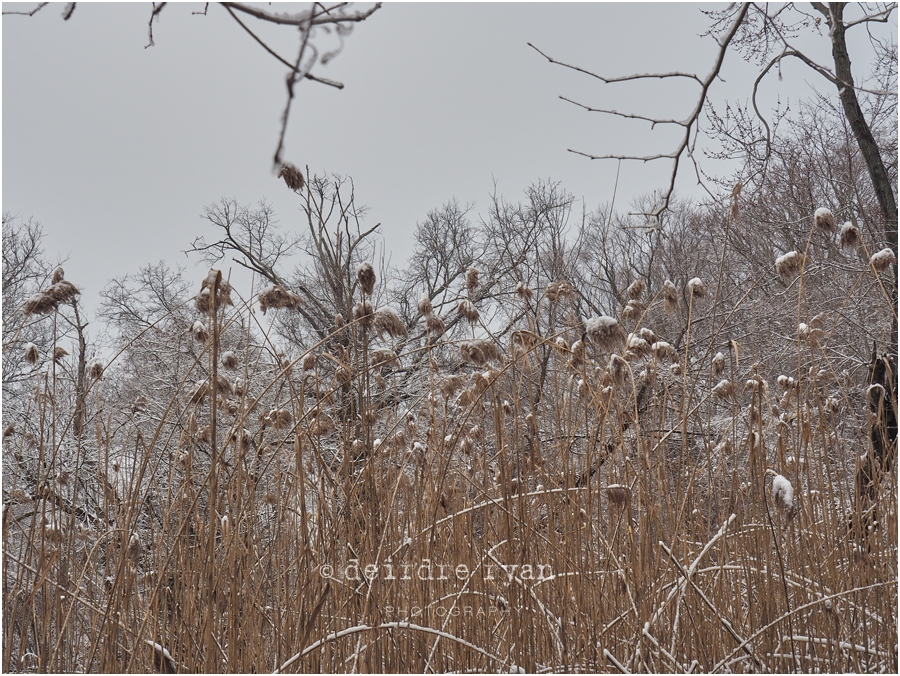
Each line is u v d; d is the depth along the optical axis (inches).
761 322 374.6
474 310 153.3
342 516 132.0
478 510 162.1
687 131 137.6
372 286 129.5
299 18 50.9
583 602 127.6
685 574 121.9
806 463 144.6
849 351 367.2
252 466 137.4
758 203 479.5
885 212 386.6
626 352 146.7
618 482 138.3
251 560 132.3
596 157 145.8
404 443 157.8
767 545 133.3
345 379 131.4
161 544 145.8
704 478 176.7
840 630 136.3
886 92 137.9
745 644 119.6
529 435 148.9
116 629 126.3
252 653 125.5
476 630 138.9
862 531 145.4
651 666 119.8
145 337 388.5
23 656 130.2
